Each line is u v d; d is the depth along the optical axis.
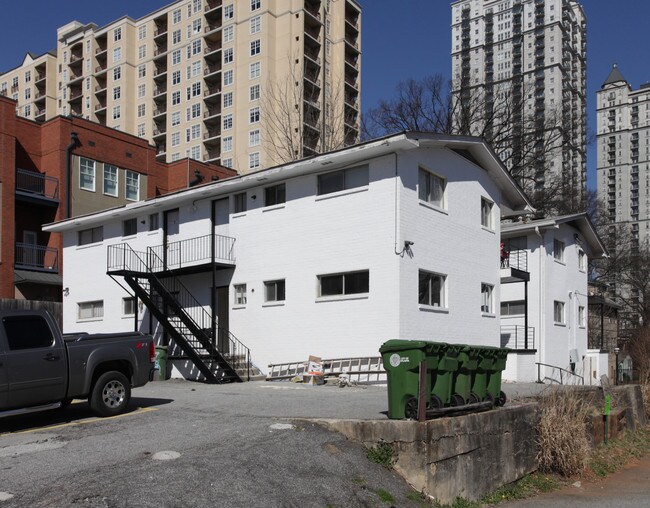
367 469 8.32
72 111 97.19
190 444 8.16
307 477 7.56
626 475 12.75
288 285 19.52
